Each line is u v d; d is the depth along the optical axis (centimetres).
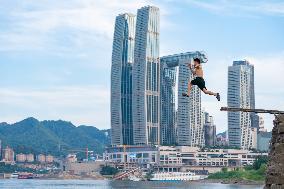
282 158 4009
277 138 4109
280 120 4088
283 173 3969
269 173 4075
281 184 3959
